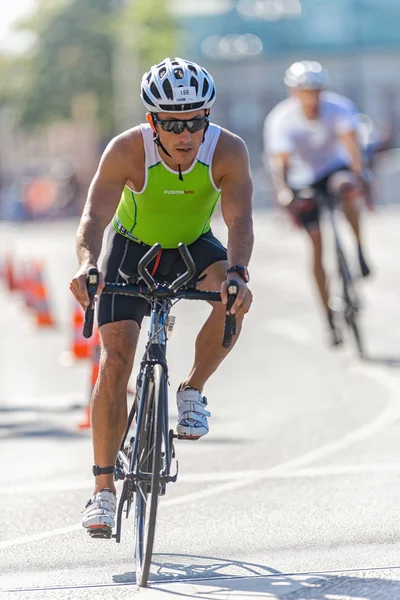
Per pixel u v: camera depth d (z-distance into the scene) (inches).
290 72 917.2
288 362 935.0
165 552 443.8
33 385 861.2
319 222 928.3
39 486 560.7
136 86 4970.5
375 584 394.3
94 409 422.3
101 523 414.6
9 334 1195.9
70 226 3668.8
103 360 423.5
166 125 414.6
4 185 5600.4
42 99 5344.5
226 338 404.5
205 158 435.2
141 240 459.8
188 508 511.8
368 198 953.5
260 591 390.3
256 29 5014.8
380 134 2420.0
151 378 411.8
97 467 422.0
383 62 4936.0
